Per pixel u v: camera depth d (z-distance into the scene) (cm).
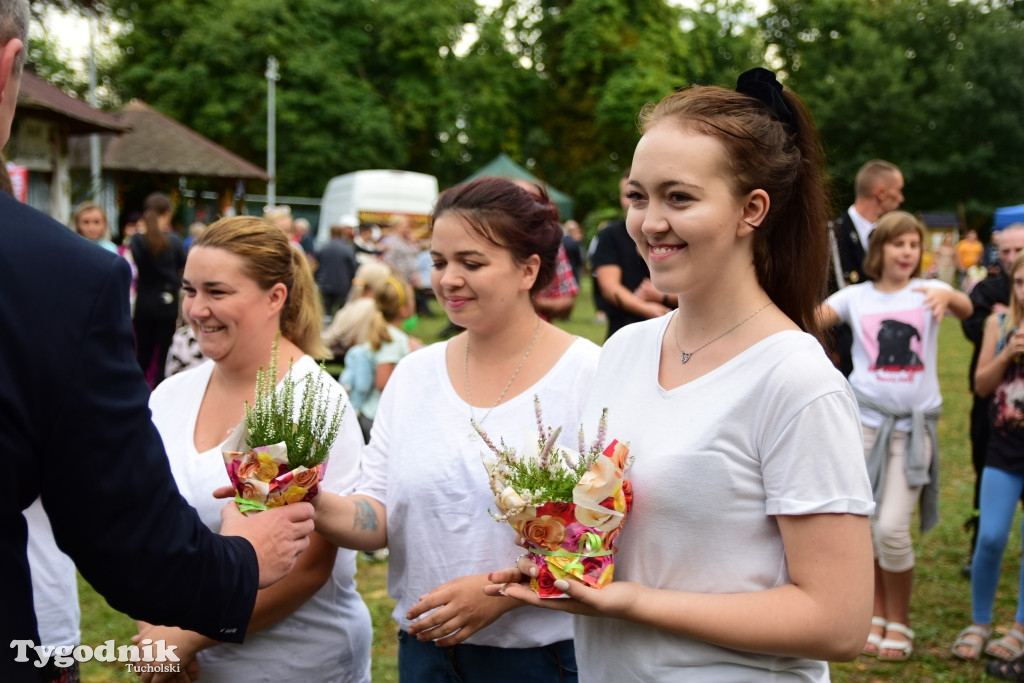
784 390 145
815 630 141
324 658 222
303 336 243
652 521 154
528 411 211
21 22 138
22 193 842
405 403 224
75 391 128
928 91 3922
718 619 144
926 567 502
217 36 3089
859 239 460
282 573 172
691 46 3728
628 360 172
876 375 393
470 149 3731
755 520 149
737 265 155
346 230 1744
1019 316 374
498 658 208
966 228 3791
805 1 4294
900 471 387
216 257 218
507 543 206
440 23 3384
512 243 208
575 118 3622
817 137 164
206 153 2252
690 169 147
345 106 3225
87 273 132
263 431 178
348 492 220
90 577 138
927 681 372
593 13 3412
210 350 221
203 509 213
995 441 390
